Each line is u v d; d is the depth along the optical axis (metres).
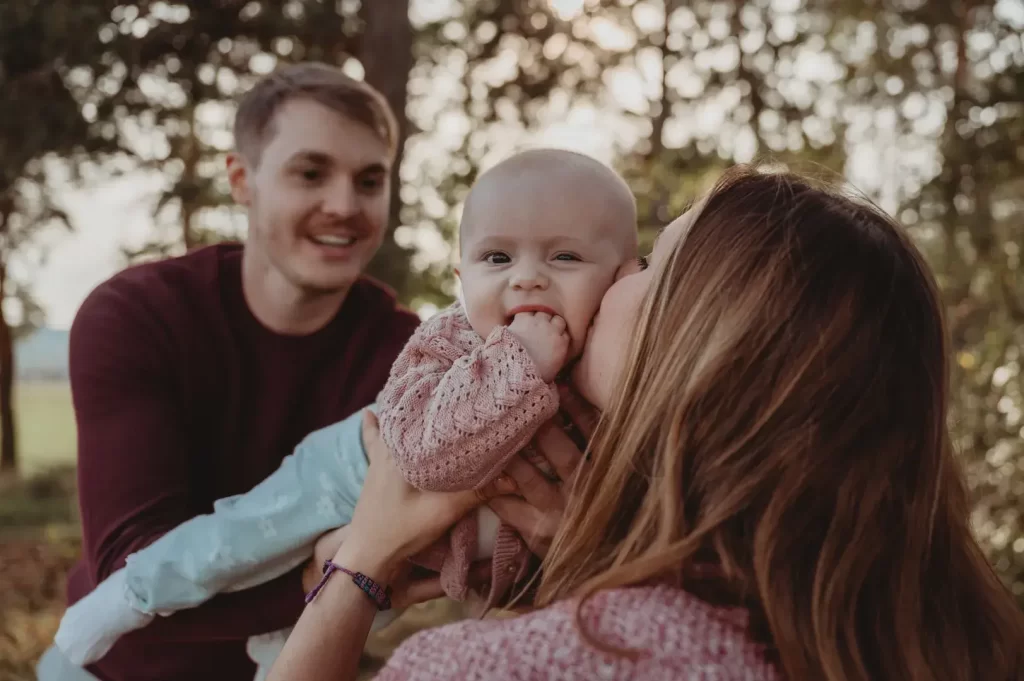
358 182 2.25
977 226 5.80
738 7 9.97
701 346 1.08
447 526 1.41
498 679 0.94
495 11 10.34
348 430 1.70
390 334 2.39
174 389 2.10
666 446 1.07
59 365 42.38
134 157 8.34
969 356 5.02
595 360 1.33
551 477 1.44
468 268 1.47
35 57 7.17
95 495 1.85
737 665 0.95
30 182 9.38
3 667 5.18
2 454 16.67
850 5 9.75
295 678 1.38
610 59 10.60
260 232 2.21
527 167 1.45
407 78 6.79
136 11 7.14
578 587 1.09
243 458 2.26
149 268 2.19
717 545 1.03
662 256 1.30
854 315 1.07
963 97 6.08
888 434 1.07
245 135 2.28
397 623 5.65
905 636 1.05
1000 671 1.18
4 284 16.12
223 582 1.63
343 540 1.58
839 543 1.03
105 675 2.11
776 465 1.03
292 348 2.27
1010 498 4.62
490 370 1.31
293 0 7.64
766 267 1.08
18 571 7.61
